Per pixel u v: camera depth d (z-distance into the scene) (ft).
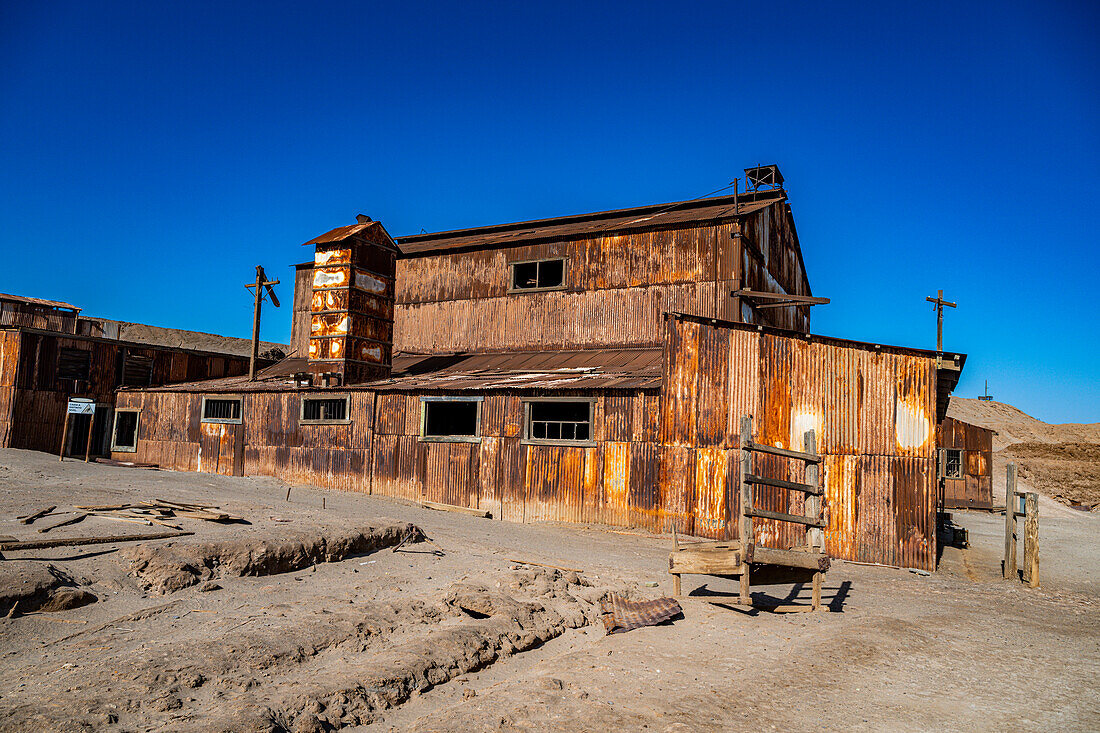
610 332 71.05
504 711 15.99
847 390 44.98
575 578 29.68
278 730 14.30
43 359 75.15
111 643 18.65
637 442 49.78
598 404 51.85
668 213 76.84
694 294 67.00
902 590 34.81
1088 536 67.15
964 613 29.43
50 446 75.36
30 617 19.79
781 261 80.79
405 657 18.74
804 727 15.94
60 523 28.58
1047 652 23.44
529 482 54.03
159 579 23.52
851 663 20.86
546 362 70.59
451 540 37.55
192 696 15.64
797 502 44.60
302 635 19.70
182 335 153.58
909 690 18.79
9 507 31.55
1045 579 41.14
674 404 48.19
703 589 31.27
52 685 15.79
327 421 66.13
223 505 36.52
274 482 64.13
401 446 61.41
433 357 81.20
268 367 94.17
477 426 57.31
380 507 52.06
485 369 72.23
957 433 96.27
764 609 27.81
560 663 20.10
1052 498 113.60
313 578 26.89
